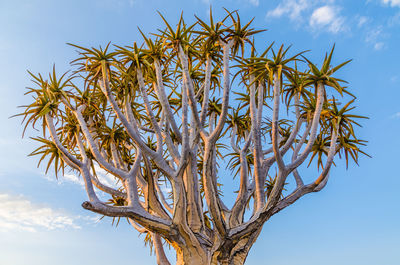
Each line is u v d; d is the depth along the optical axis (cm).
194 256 1240
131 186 1271
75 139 1441
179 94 1625
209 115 1661
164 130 1462
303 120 1450
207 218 1912
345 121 1299
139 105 1575
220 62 1353
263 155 1532
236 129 1659
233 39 1273
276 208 1288
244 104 1595
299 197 1327
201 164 1841
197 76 1566
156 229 1236
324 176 1285
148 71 1281
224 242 1226
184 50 1263
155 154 1248
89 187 1205
